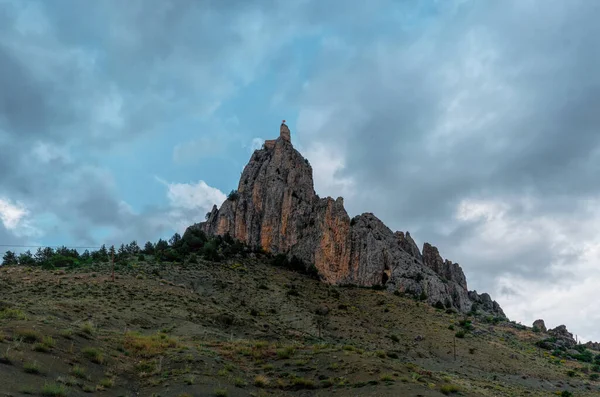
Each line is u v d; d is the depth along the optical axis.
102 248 147.75
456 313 149.50
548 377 100.38
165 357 43.28
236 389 36.69
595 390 94.62
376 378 39.66
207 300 97.50
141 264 125.94
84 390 29.98
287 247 170.00
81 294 76.31
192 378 37.09
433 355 102.88
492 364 102.25
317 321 107.19
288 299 120.50
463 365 98.06
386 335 110.12
